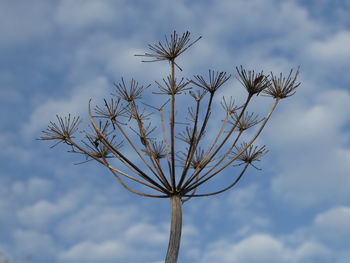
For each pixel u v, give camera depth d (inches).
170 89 28.4
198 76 28.0
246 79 27.9
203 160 29.1
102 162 29.4
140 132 29.6
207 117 28.4
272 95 29.1
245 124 29.6
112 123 29.5
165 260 28.2
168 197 29.1
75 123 29.3
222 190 29.8
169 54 27.7
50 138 29.2
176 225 28.5
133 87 29.3
